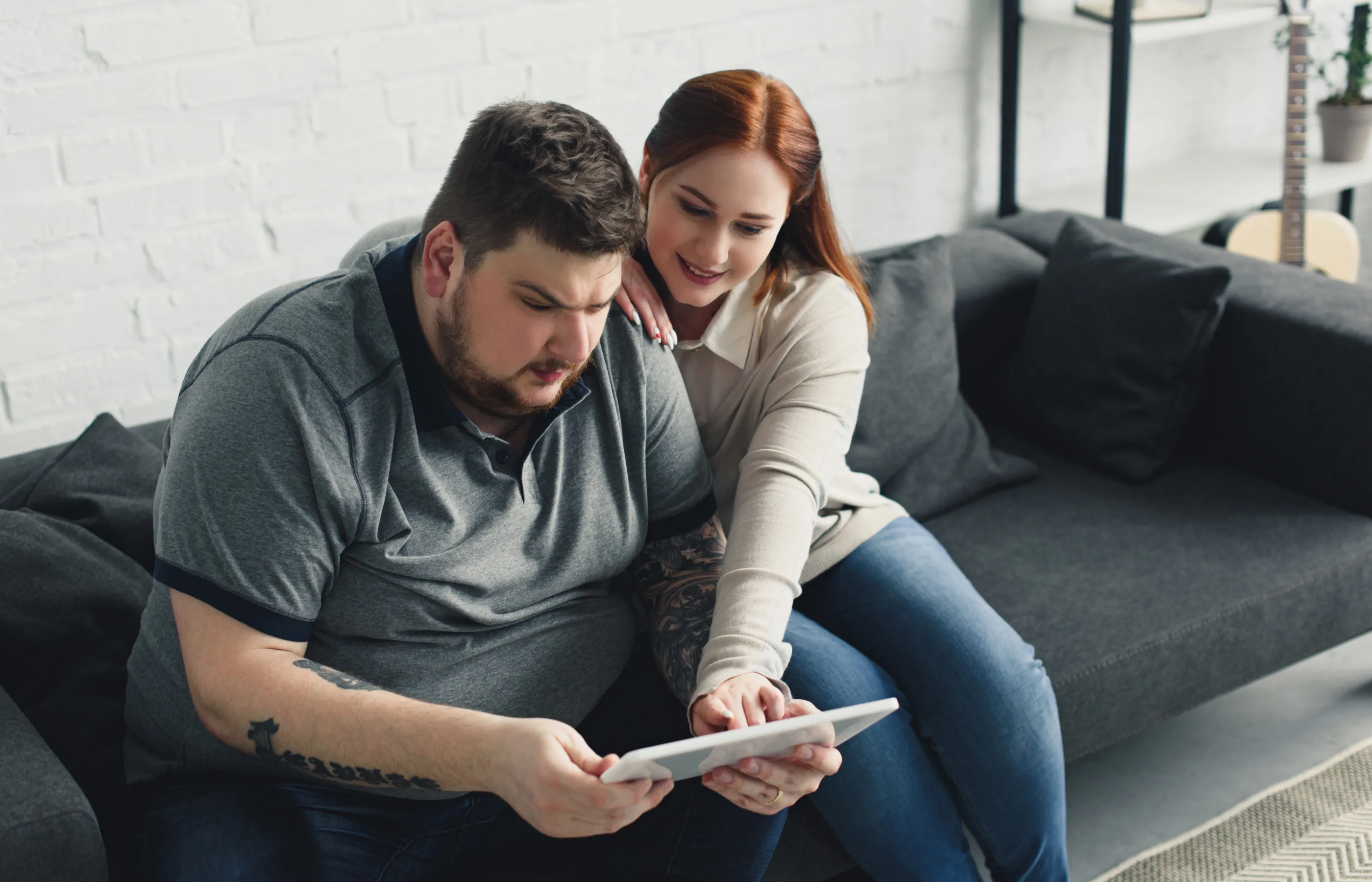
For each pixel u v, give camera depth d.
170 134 1.92
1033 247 2.35
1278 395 1.94
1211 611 1.65
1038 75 2.74
